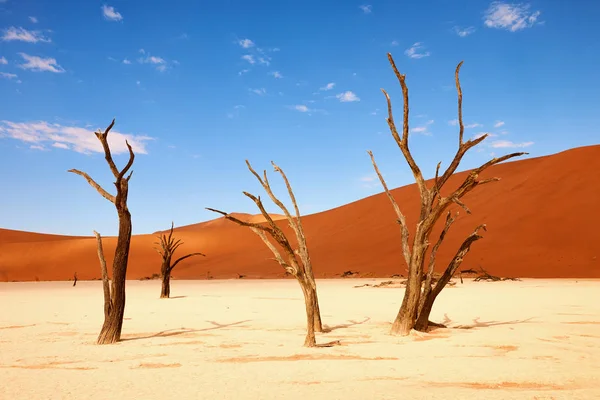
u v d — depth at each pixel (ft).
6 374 25.49
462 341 36.17
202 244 323.98
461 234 212.23
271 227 36.58
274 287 147.43
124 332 44.16
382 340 37.52
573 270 166.50
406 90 41.19
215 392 21.03
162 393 20.92
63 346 35.78
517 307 65.05
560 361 28.22
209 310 67.62
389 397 19.88
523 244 191.01
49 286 186.19
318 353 31.73
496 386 22.02
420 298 42.73
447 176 41.73
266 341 37.45
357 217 289.53
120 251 38.86
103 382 23.29
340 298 91.40
